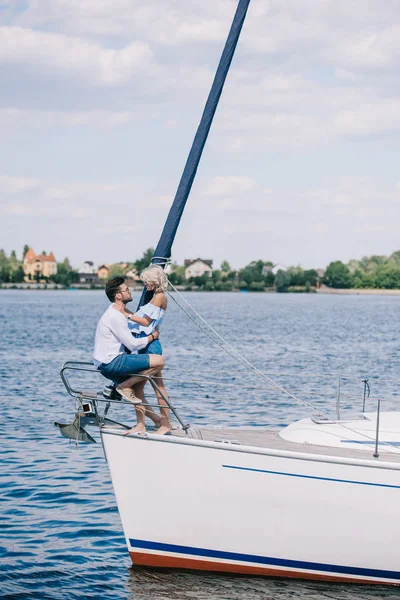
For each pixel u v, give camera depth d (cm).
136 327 820
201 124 832
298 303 11538
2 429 1568
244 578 819
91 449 1398
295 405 1823
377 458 798
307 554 801
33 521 1030
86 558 914
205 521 807
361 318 6712
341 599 789
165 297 823
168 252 835
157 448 803
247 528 802
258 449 789
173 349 3450
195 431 862
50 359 3002
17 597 815
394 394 2058
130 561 905
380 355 3197
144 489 810
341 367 2741
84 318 6506
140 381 829
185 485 803
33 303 10838
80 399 819
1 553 926
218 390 2114
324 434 855
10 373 2519
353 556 797
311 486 788
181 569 827
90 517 1046
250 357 3091
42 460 1318
